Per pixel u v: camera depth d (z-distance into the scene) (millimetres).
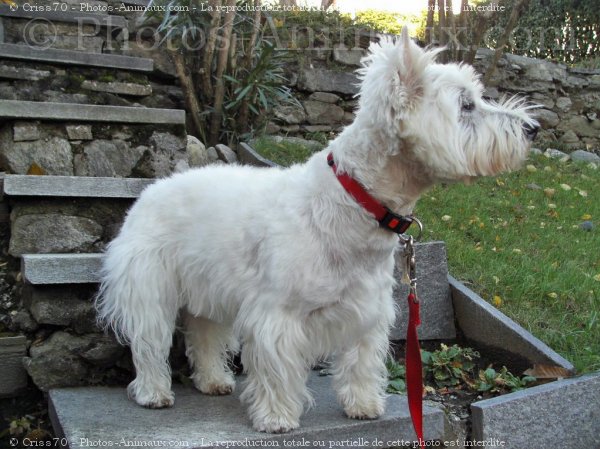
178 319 1126
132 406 987
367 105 868
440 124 858
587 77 2660
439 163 868
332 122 2094
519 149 886
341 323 914
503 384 1108
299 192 909
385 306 959
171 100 1756
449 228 1557
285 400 905
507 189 1903
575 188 1958
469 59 2191
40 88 1476
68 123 1345
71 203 1207
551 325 1215
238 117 1749
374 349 961
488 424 988
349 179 878
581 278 1352
